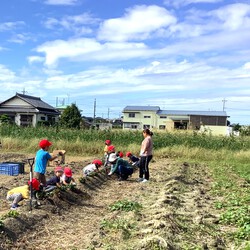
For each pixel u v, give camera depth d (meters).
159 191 12.52
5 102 60.25
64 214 8.96
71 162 20.17
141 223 7.90
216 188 13.27
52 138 27.95
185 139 27.09
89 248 6.49
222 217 8.55
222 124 75.75
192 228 7.63
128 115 81.56
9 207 9.38
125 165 15.16
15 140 27.52
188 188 13.17
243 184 14.12
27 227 7.49
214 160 24.39
